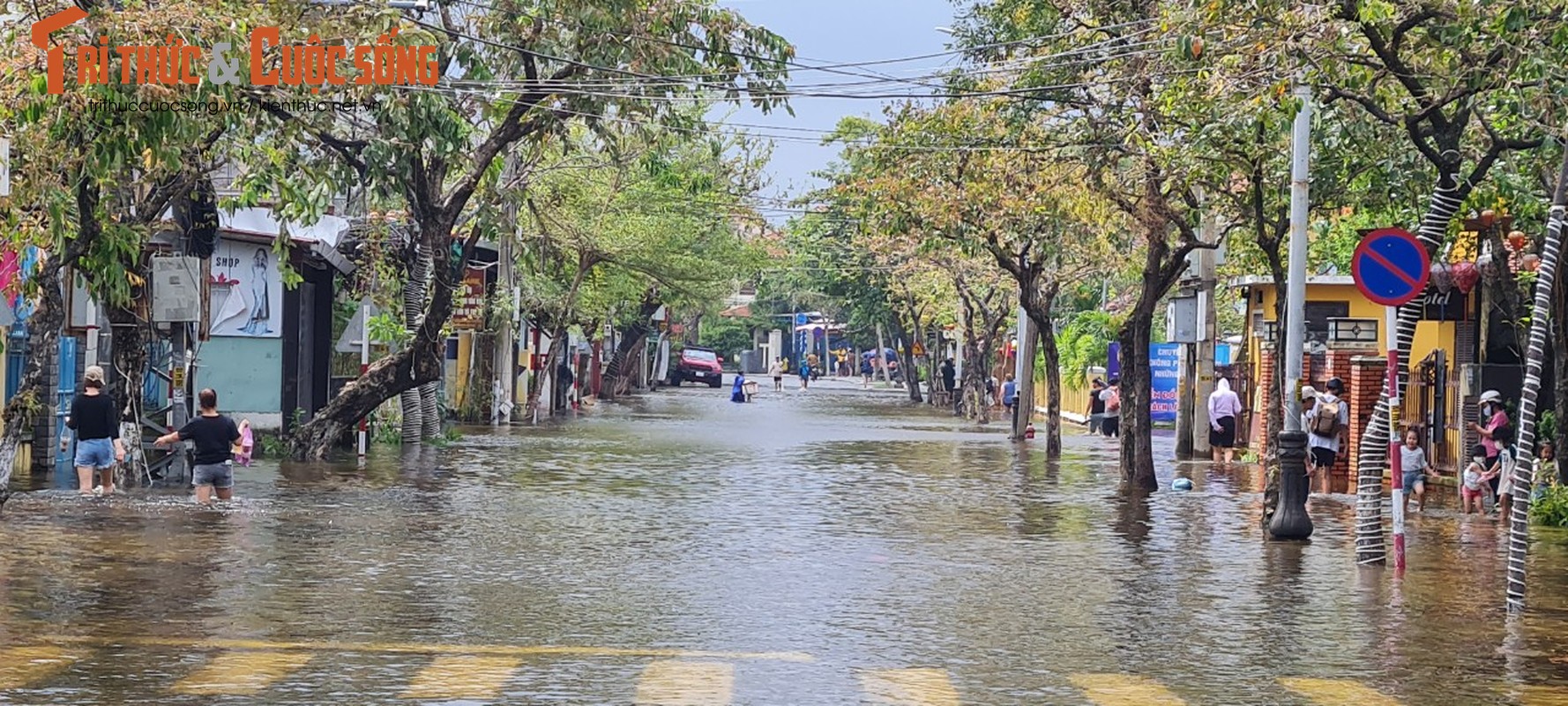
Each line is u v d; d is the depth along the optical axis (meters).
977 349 64.38
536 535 21.22
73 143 20.38
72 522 21.17
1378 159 24.36
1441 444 33.16
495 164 32.19
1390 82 21.66
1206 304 39.50
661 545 20.44
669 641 13.50
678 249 59.34
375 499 25.61
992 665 12.62
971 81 30.59
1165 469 35.91
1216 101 20.31
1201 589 17.14
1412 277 18.02
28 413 22.41
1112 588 17.14
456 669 11.93
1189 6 20.55
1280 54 18.45
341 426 33.75
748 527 22.72
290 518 22.39
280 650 12.59
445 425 45.94
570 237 55.66
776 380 95.94
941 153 31.55
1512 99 20.41
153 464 29.19
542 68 29.80
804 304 125.56
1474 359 32.72
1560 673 12.58
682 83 28.77
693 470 33.53
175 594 15.45
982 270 57.31
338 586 16.23
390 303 35.91
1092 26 27.42
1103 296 63.62
